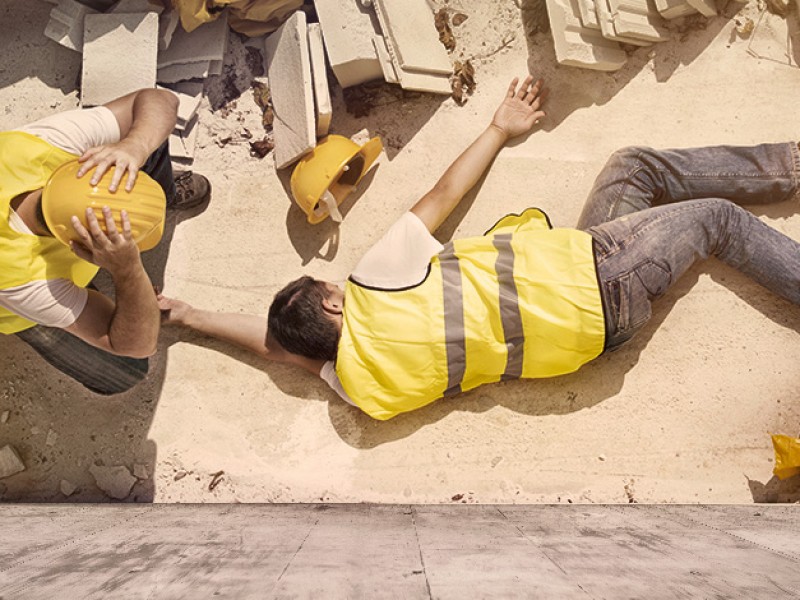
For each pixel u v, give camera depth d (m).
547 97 2.94
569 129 2.92
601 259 2.48
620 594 1.31
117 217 1.83
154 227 1.94
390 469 2.78
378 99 3.00
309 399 2.86
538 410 2.77
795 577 1.43
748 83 2.87
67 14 2.88
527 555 1.66
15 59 3.05
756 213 2.80
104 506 2.56
